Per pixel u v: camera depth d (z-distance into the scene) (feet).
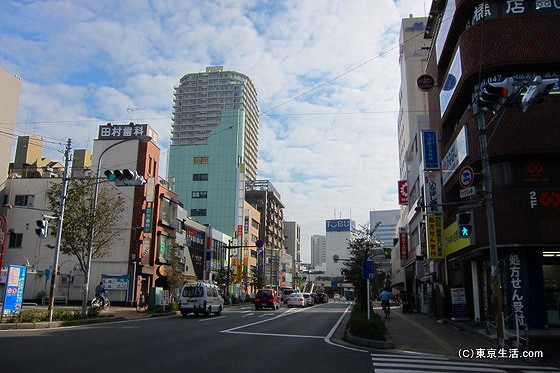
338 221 426.92
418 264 125.39
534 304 56.70
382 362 36.78
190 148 290.97
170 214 143.74
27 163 156.15
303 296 160.35
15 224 129.49
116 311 96.17
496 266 44.39
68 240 75.36
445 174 83.76
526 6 62.75
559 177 59.36
